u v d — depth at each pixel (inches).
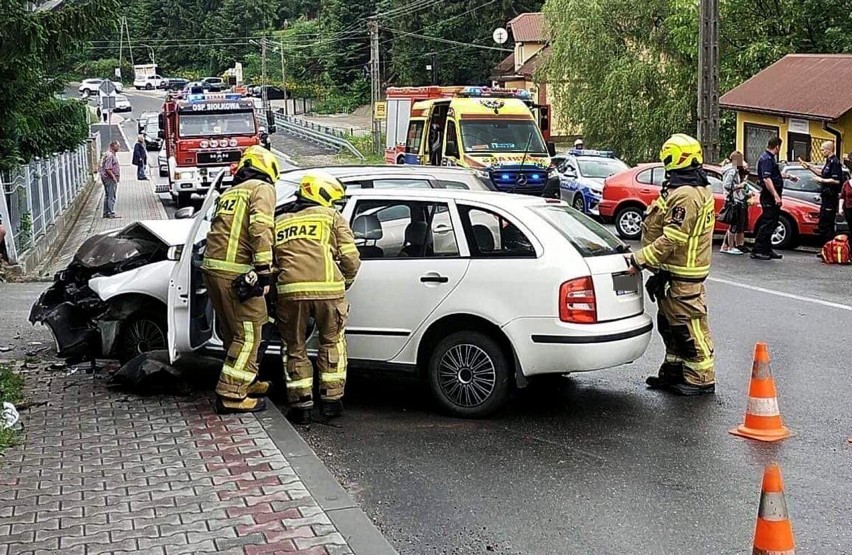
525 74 2196.1
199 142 1008.2
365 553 187.9
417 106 981.8
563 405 307.3
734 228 685.9
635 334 291.9
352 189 310.3
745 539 202.4
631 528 209.0
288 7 4539.9
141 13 4291.3
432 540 203.9
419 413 300.5
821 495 227.1
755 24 1185.4
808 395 313.6
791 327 424.5
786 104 976.3
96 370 345.7
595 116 1389.0
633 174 797.2
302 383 287.1
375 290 296.7
